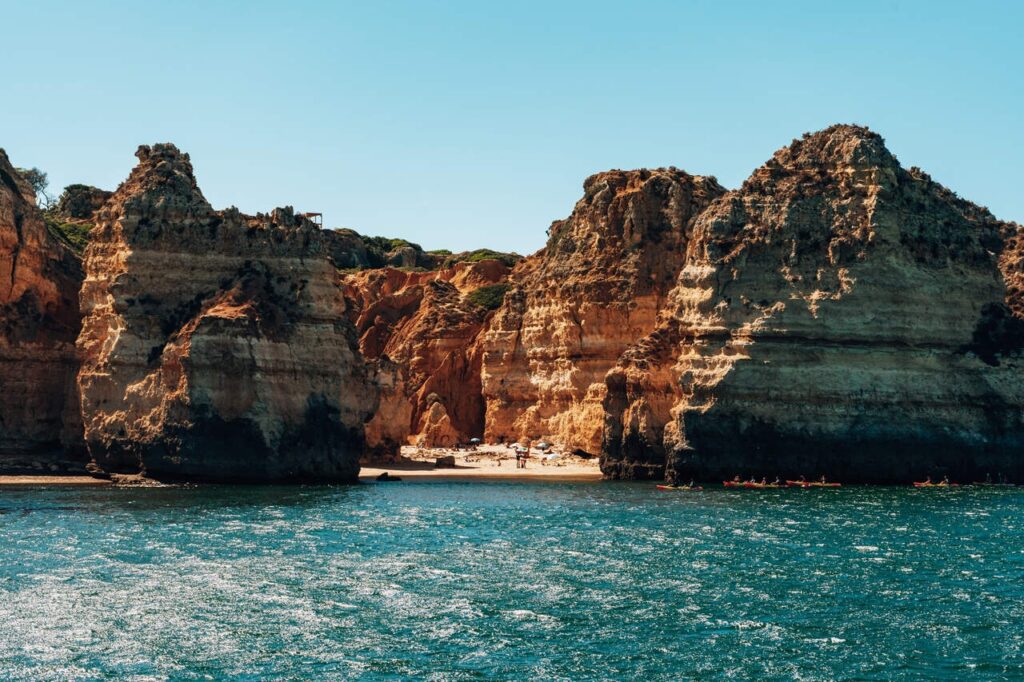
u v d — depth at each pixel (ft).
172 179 411.54
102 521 296.92
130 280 397.19
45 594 216.54
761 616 203.82
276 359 388.78
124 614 204.13
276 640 190.60
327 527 292.20
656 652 184.96
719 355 398.01
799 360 390.83
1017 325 414.00
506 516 315.78
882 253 396.98
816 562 246.06
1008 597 216.13
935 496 355.36
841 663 179.73
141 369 391.65
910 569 239.09
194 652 184.65
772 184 414.21
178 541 268.41
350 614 205.16
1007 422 399.65
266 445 381.60
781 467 388.57
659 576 233.14
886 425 389.39
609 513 321.32
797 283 396.16
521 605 211.20
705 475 394.52
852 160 411.75
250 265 406.00
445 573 236.22
